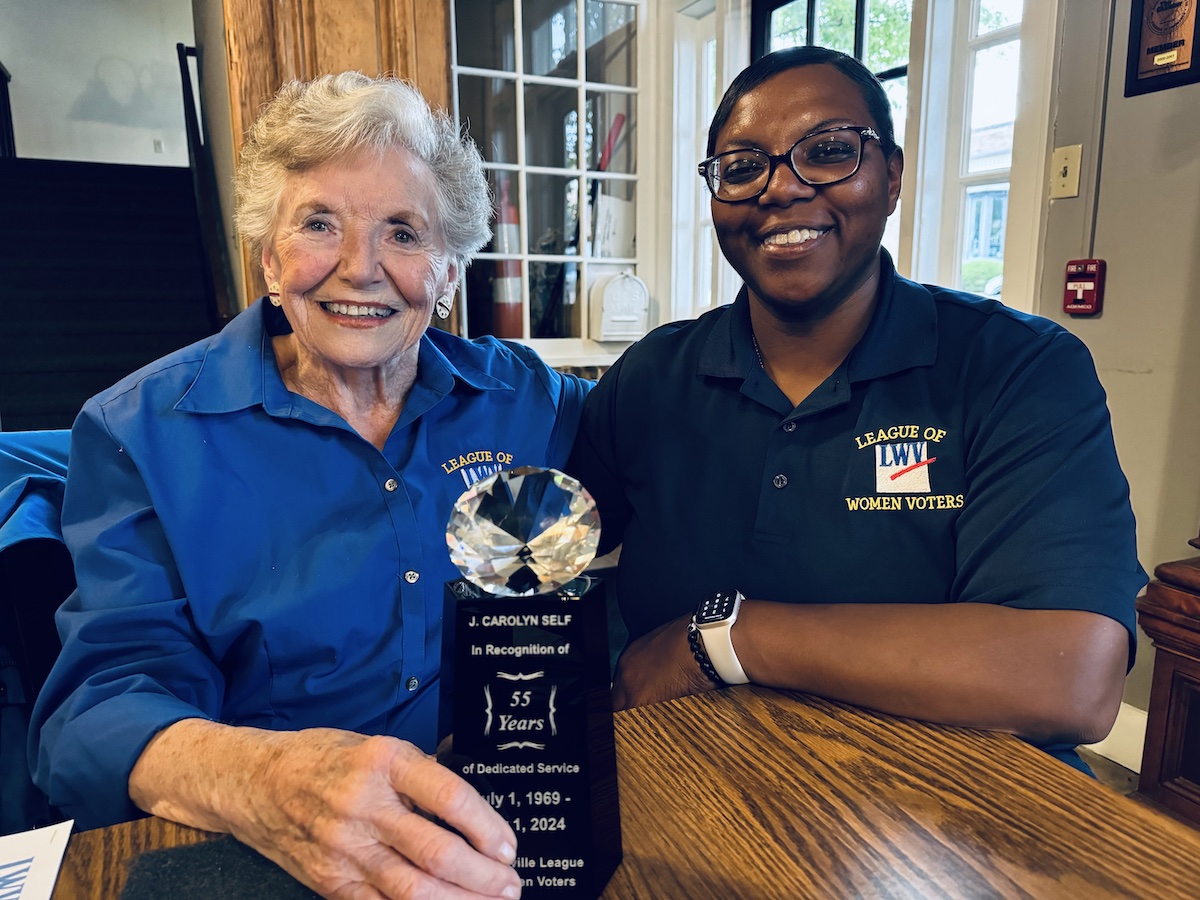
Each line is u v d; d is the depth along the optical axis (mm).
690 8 2783
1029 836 497
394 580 859
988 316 887
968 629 669
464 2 2523
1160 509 1710
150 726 609
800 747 613
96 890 473
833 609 722
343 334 833
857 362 876
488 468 952
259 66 2053
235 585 803
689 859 488
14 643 866
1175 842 490
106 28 6652
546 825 460
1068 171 1802
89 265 4703
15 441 1011
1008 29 1943
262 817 488
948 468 831
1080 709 638
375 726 856
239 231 899
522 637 449
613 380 1067
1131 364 1731
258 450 835
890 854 484
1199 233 1587
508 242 2756
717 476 935
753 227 858
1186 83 1568
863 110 820
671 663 764
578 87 2764
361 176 799
